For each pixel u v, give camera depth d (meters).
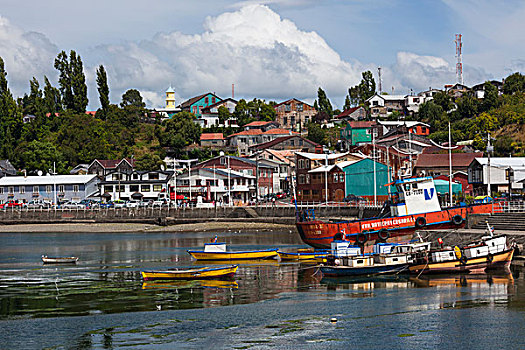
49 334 35.34
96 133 175.50
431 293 44.56
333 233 64.75
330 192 123.38
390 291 45.84
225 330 35.91
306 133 199.00
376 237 64.06
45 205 125.12
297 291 46.78
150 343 33.59
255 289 47.81
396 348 32.62
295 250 70.06
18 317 39.19
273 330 35.84
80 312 40.31
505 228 62.38
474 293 44.03
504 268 51.97
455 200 94.31
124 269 58.69
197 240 88.31
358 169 119.44
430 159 130.75
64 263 63.28
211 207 116.12
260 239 87.38
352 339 34.06
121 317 38.97
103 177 147.75
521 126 148.12
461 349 32.38
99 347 33.00
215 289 47.94
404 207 64.44
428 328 35.91
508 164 107.94
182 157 174.12
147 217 116.38
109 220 116.56
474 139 146.25
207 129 198.50
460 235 60.59
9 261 65.50
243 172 146.12
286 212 113.25
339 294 45.31
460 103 178.38
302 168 131.25
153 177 140.88
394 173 117.62
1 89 174.88
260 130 186.62
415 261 51.47
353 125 176.00
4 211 117.94
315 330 35.75
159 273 51.88
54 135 181.38
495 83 198.25
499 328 35.59
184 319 38.34
